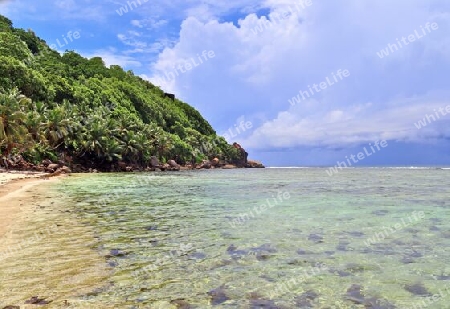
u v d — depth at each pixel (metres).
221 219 16.20
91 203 22.42
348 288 7.45
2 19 144.38
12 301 6.57
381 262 9.25
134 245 11.11
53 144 77.44
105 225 14.60
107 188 35.62
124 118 104.00
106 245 11.09
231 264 9.12
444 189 32.75
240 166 172.75
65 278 7.94
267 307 6.49
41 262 9.16
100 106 110.69
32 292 7.06
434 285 7.58
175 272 8.47
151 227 14.18
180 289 7.36
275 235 12.53
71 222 15.19
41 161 73.94
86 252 10.20
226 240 11.82
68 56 162.75
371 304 6.64
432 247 10.75
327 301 6.77
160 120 151.12
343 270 8.62
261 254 10.04
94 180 49.66
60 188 34.00
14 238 11.97
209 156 151.12
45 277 7.99
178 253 10.16
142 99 150.75
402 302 6.72
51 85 100.69
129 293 7.10
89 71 152.12
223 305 6.57
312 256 9.83
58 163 77.81
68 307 6.33
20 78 86.94
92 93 118.19
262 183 45.34
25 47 121.12
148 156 105.50
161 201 24.00
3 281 7.70
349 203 21.67
